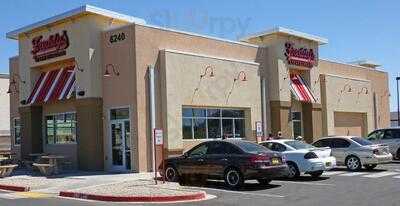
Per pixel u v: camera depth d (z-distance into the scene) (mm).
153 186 17672
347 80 39219
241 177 17531
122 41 24984
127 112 24812
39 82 28828
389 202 13742
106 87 25641
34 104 29125
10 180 21906
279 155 18031
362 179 19875
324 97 36469
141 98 24453
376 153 23328
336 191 16422
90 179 21531
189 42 27125
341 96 38312
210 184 19156
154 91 25031
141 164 24234
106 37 25750
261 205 13766
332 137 24547
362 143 23828
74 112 27406
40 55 28297
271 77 31938
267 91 31797
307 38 33562
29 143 29109
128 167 24766
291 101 33344
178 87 25797
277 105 31609
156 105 25109
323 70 37188
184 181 19641
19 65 29844
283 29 31500
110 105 25422
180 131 25719
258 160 17312
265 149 18359
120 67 25016
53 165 24328
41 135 29328
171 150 25188
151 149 24688
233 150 18031
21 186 19406
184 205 14117
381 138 29594
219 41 28875
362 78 42094
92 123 25391
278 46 31859
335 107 37469
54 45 27312
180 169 19453
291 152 20422
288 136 32031
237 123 29547
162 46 25688
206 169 18547
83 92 25562
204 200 15055
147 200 15195
